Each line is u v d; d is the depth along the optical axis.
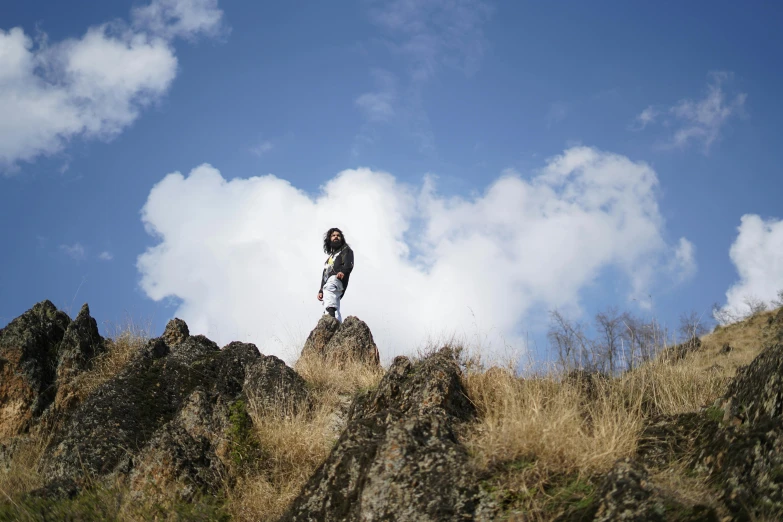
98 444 7.99
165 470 7.08
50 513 6.87
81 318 11.20
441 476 5.30
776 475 4.49
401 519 5.06
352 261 13.59
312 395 9.27
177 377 9.54
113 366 10.60
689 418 6.04
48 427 9.84
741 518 4.28
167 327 11.29
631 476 4.68
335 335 11.84
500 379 7.33
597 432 5.85
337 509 5.55
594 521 4.52
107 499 7.05
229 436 7.77
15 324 10.68
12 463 8.93
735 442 5.06
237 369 9.86
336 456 5.94
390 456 5.48
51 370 10.50
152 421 8.63
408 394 7.06
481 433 6.23
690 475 5.21
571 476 5.28
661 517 4.36
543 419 5.84
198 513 6.79
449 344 8.19
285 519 5.76
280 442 7.69
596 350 8.05
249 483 7.22
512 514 4.89
